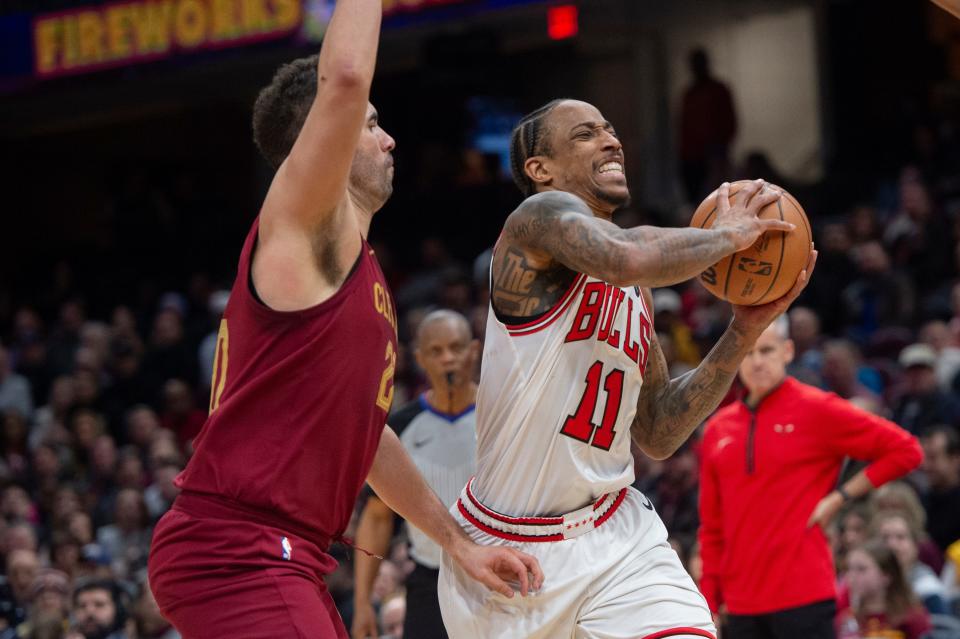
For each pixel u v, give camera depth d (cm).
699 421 686
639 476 1612
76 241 3891
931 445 1518
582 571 640
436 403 1062
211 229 3497
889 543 1241
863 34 3097
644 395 699
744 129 3083
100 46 3045
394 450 652
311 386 550
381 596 1366
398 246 3119
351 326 556
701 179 2856
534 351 641
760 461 1079
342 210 555
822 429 1072
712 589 1114
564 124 663
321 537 569
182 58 2934
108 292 3391
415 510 650
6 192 3825
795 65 3116
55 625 1293
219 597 542
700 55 2867
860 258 2236
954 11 650
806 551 1062
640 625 628
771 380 1091
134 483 2073
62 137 3878
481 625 658
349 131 531
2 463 2284
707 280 646
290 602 541
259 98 611
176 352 2620
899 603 1164
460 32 2698
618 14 2895
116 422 2542
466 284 2469
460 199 3109
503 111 3325
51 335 3002
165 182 3872
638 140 3116
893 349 2009
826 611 1059
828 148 3097
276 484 547
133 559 1752
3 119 3462
